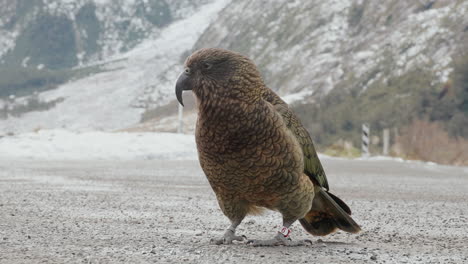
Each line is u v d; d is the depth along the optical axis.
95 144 22.84
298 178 4.81
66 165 16.67
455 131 81.12
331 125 112.94
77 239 5.10
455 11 140.38
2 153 21.27
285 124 4.75
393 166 19.58
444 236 5.77
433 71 115.69
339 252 4.77
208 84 4.61
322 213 5.55
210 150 4.72
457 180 14.27
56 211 7.01
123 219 6.48
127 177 12.77
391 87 119.25
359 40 177.62
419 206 8.42
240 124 4.58
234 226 5.16
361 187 11.70
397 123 97.62
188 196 9.06
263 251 4.77
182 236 5.45
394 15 168.75
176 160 20.16
